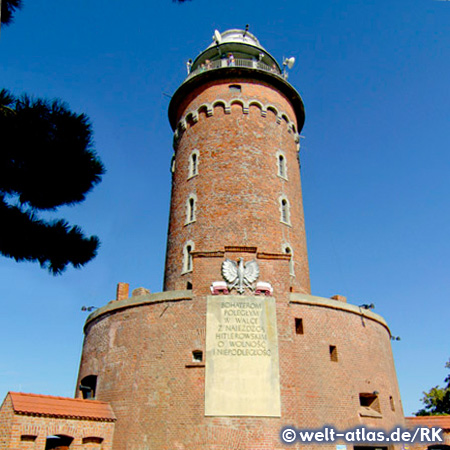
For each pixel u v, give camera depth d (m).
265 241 31.19
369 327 29.59
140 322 26.42
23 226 12.80
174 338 25.00
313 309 26.92
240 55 39.91
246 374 23.55
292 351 24.80
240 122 34.94
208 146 34.50
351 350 27.34
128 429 23.66
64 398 23.81
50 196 13.72
